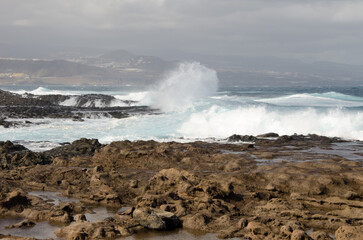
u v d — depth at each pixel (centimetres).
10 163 2420
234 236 1405
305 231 1442
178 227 1511
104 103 6556
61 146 2895
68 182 2062
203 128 3788
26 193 1908
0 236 1395
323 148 2769
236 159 2275
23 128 3806
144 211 1509
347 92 11938
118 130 3772
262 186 1856
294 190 1792
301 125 3769
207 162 2289
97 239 1384
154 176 1927
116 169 2298
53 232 1450
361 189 1759
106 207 1753
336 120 3819
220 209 1612
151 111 4916
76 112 4812
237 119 3938
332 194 1753
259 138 3316
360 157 2386
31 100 5909
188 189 1755
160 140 3278
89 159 2478
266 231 1390
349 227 1336
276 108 4500
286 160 2286
